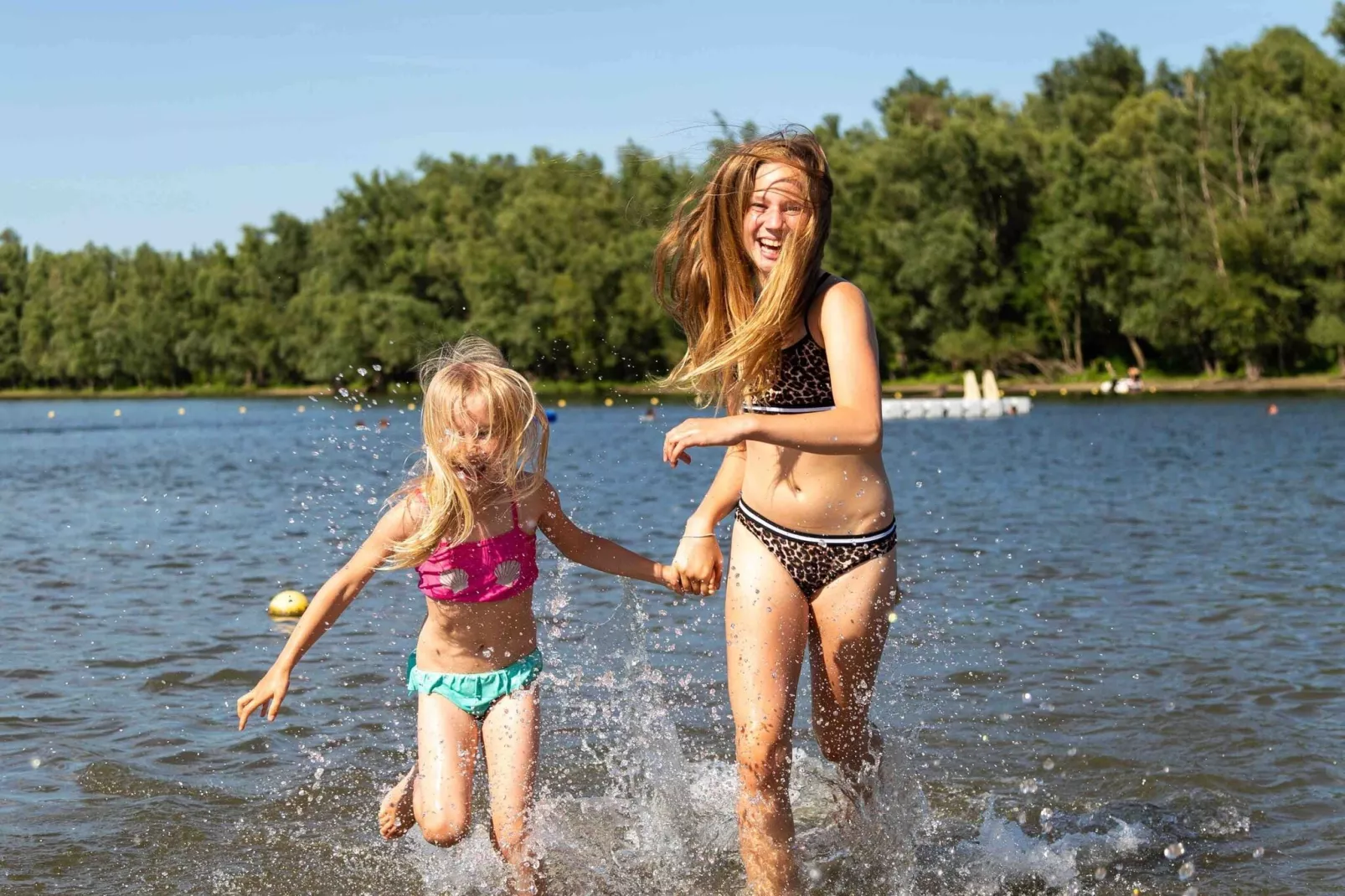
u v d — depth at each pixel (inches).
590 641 281.3
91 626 313.6
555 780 197.3
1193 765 200.2
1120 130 2378.2
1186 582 354.0
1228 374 2313.0
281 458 1009.5
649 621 301.9
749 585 156.9
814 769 204.8
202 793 195.3
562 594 278.1
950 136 2393.0
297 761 210.4
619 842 173.6
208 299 3491.6
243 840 176.6
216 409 2501.2
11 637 300.8
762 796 155.5
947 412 1523.1
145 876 163.8
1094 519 504.1
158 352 3604.8
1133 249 2177.7
